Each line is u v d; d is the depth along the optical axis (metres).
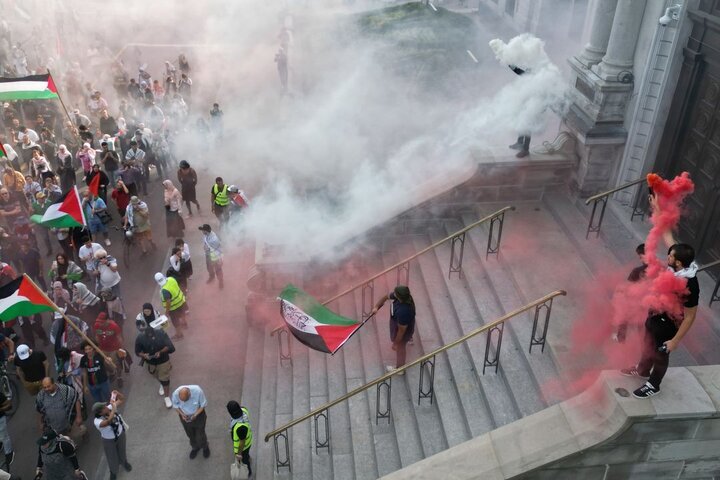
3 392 9.74
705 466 6.60
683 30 9.55
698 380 6.46
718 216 9.23
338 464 8.54
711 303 8.68
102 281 11.40
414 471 7.08
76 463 8.17
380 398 9.03
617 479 6.71
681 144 10.09
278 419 9.61
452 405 8.44
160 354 9.94
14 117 17.28
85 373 9.50
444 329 9.61
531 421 6.92
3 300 9.24
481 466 6.79
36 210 13.26
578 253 10.39
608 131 10.80
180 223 13.99
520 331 8.86
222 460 9.41
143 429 9.94
